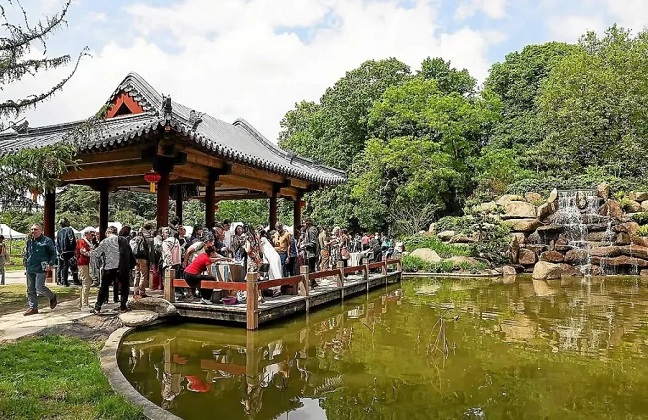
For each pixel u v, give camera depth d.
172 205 42.78
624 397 6.67
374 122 38.28
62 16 9.77
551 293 16.94
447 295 16.33
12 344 7.66
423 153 32.72
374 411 6.12
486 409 6.23
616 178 30.23
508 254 24.53
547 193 29.41
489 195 31.44
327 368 7.85
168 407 6.16
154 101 13.21
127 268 10.00
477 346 9.32
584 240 25.45
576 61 33.44
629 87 30.53
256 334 9.83
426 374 7.60
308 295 12.30
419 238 28.91
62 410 5.11
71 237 14.33
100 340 8.46
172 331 9.89
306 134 41.81
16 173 9.04
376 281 17.77
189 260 11.10
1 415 4.85
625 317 12.35
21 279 17.19
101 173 13.56
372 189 34.28
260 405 6.27
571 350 9.05
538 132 40.78
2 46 9.12
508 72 48.34
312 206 39.06
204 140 11.42
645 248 23.77
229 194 20.27
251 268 11.93
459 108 34.19
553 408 6.26
